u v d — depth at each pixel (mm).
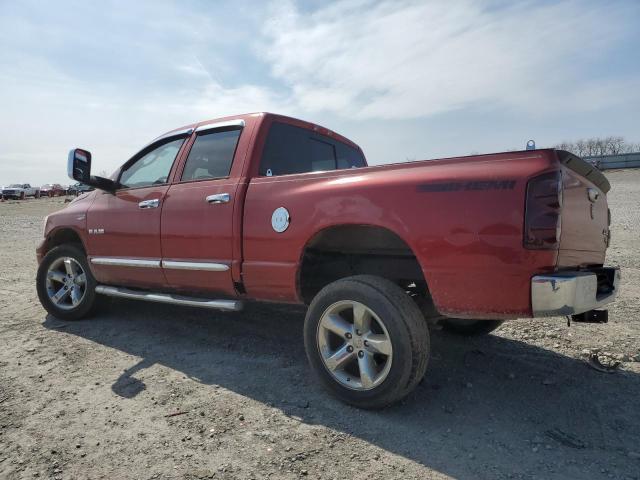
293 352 3969
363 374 2852
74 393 3195
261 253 3438
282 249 3314
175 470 2318
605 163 42219
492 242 2486
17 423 2791
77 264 4973
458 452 2459
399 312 2727
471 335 4273
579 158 2617
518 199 2428
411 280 3504
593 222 3049
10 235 15312
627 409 2906
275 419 2816
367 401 2836
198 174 4086
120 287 4668
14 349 4082
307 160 4344
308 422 2779
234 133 3955
